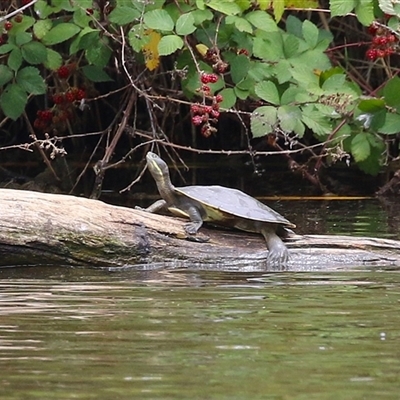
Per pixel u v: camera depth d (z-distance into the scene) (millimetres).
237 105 14805
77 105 15969
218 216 9242
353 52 17344
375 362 5750
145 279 8461
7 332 6457
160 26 12375
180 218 9461
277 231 9461
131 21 12914
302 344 6141
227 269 9023
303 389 5242
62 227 8961
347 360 5793
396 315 6957
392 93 13398
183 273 8781
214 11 13750
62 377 5457
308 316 6926
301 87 13219
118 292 7848
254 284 8211
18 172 16438
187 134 17656
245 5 12984
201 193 9312
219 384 5336
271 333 6426
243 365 5684
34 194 9156
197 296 7668
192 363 5730
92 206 9180
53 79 16172
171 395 5137
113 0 13539
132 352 5957
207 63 13750
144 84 14461
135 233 9094
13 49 13188
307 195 14727
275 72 13344
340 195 14805
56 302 7457
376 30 13719
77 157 17719
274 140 13320
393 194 14938
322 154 14430
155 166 9336
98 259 9031
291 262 9188
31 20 13266
